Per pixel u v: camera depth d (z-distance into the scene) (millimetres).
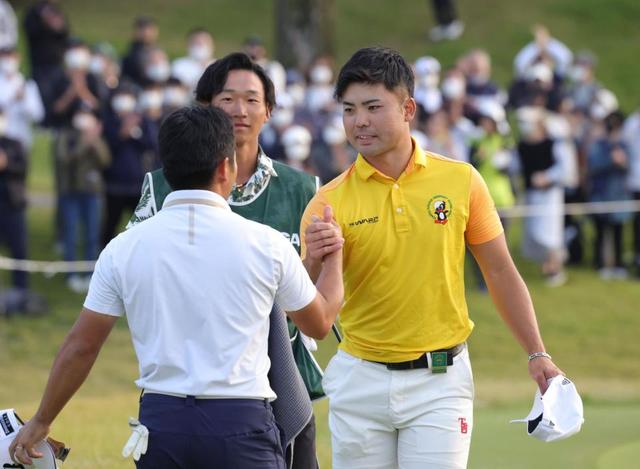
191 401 12680
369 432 15641
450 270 15406
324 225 14070
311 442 15922
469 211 15461
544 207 49438
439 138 47062
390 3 93812
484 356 41875
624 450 26188
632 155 51188
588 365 41750
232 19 91562
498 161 48125
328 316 13711
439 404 15352
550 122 49656
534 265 52531
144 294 12852
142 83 49219
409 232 15227
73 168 45125
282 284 13164
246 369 12891
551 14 91375
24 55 78312
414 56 85188
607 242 51906
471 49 85562
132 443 12742
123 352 40969
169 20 90750
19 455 13852
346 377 15711
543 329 45312
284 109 46812
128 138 45875
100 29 88188
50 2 50938
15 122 46125
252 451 12812
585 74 58812
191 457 12703
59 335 42000
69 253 45469
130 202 46219
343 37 88188
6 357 39688
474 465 24500
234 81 17172
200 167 13117
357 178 15547
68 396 13391
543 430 14430
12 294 43656
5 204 43594
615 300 48625
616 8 92125
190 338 12773
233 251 12891
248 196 17312
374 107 15047
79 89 45812
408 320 15344
